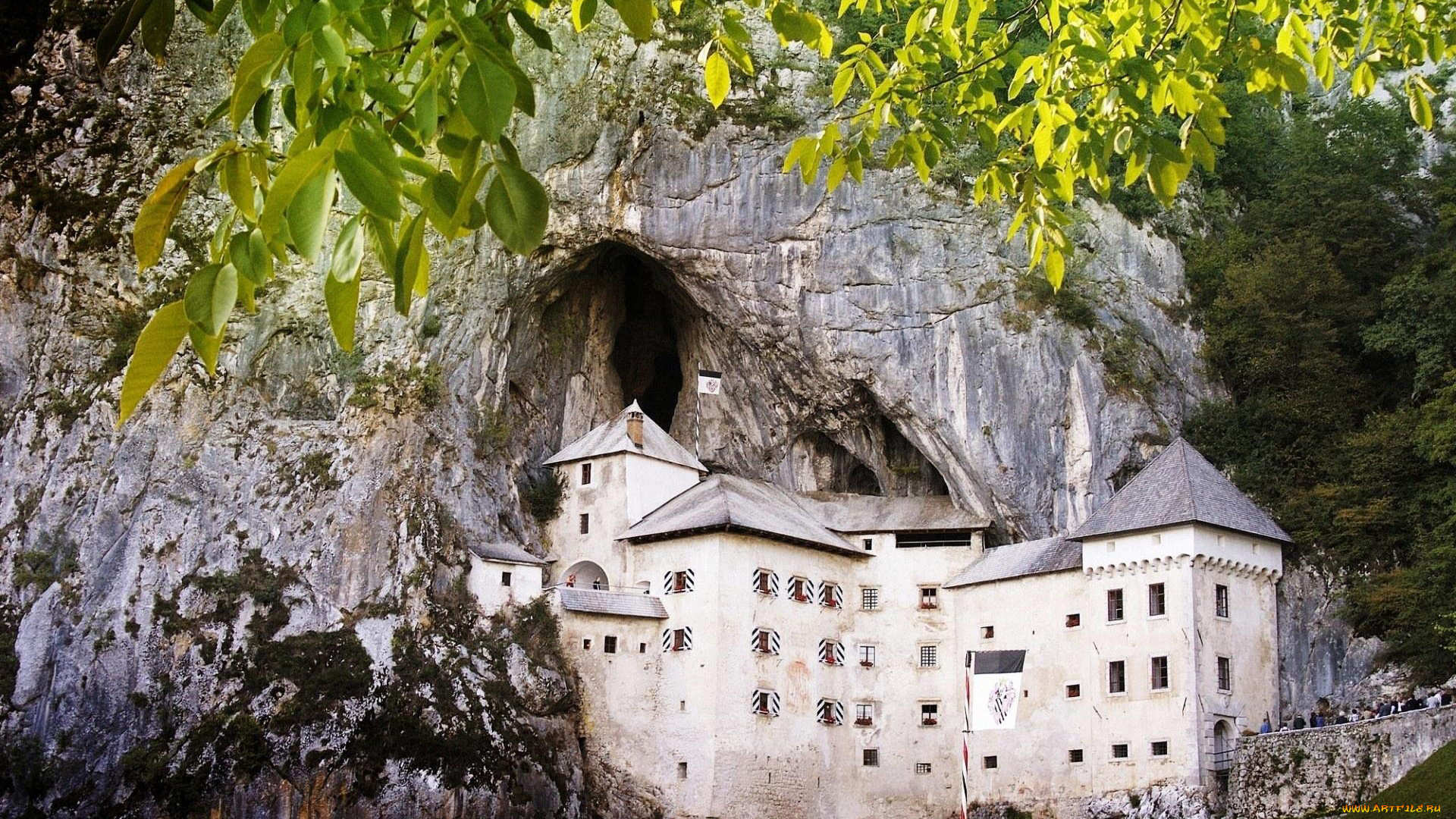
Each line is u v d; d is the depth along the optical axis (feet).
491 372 244.01
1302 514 221.66
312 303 236.84
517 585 225.97
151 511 215.51
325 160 24.34
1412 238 254.88
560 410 261.44
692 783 214.48
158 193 25.55
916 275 246.47
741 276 248.11
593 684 220.84
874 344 244.83
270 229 24.00
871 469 258.16
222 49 247.29
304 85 26.53
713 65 51.39
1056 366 240.53
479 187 24.58
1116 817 201.16
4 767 192.75
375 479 223.92
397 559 218.79
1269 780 191.01
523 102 25.55
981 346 242.58
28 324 233.76
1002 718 216.95
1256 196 279.90
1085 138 55.11
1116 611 210.18
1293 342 242.78
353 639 208.33
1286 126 297.94
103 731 197.57
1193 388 247.50
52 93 241.96
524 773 205.46
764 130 251.19
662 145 248.73
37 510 216.74
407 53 29.22
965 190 250.57
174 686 200.95
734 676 219.20
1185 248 261.85
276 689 200.34
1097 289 248.73
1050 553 222.89
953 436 240.53
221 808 191.21
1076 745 209.15
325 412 232.53
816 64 257.75
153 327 24.86
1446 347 225.15
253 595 209.56
